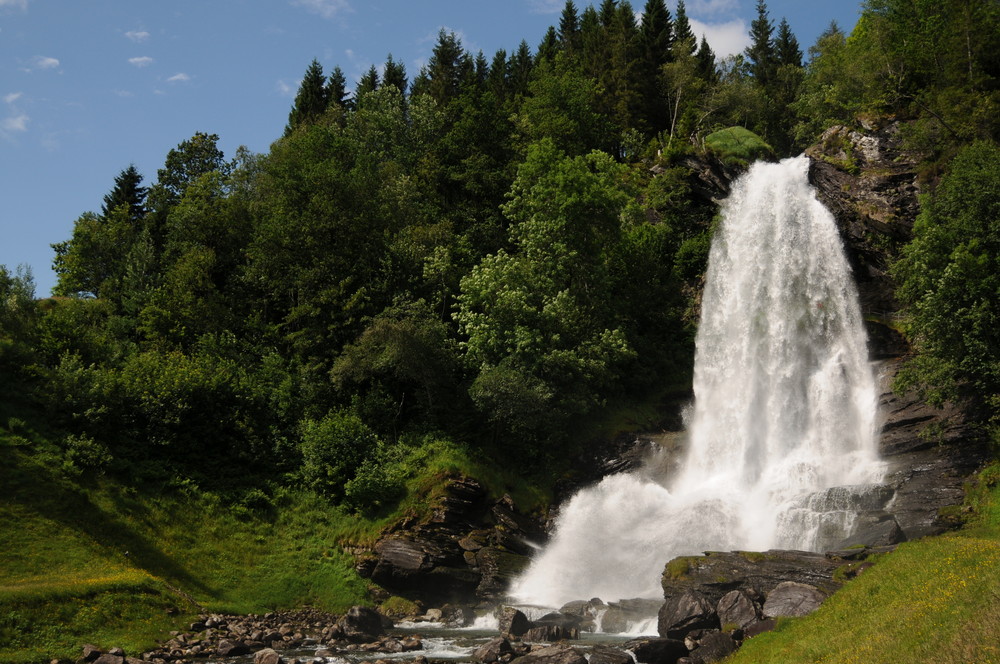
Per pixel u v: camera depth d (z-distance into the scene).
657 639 25.92
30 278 51.59
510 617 33.06
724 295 57.12
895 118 55.72
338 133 79.75
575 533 43.62
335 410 49.12
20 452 37.81
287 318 54.19
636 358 54.34
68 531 35.19
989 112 50.50
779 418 50.72
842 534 35.75
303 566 40.00
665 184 66.69
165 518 39.19
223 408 46.03
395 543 40.56
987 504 35.19
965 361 38.03
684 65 90.00
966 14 55.81
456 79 103.50
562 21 117.62
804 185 56.66
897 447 43.12
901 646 18.30
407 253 58.16
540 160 59.22
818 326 52.66
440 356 49.41
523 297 51.09
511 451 48.72
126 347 52.03
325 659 27.72
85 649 27.50
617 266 60.50
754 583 30.27
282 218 58.28
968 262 38.97
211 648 29.70
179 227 65.56
